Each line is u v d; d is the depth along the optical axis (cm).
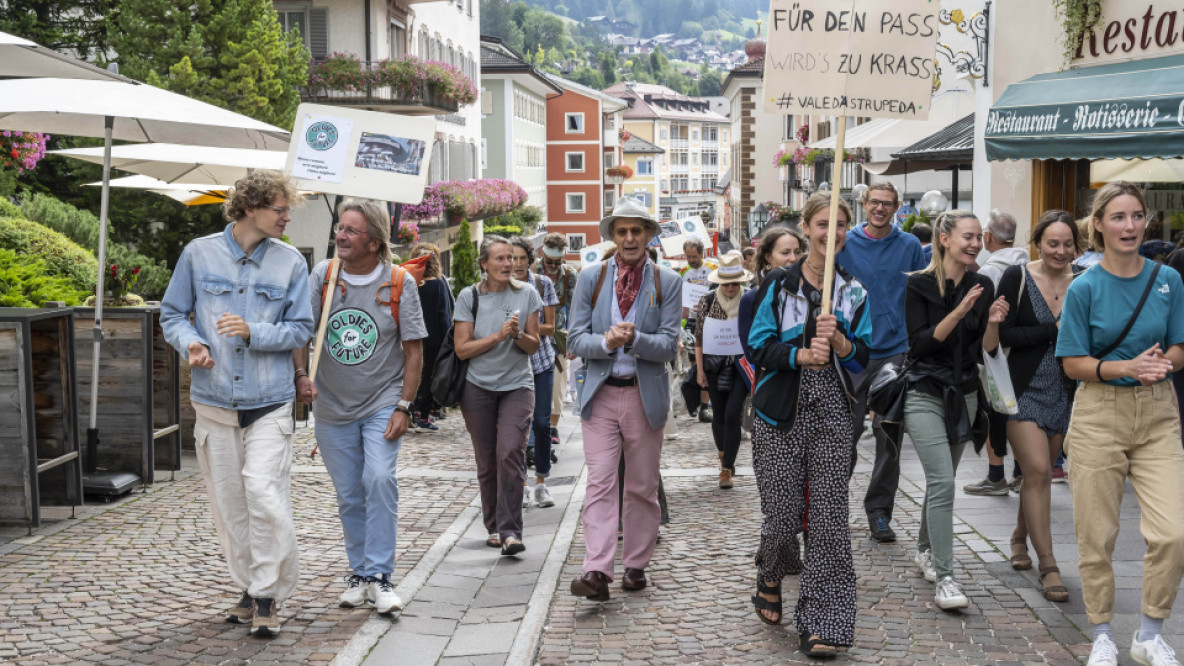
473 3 5000
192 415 1098
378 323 650
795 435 561
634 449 659
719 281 962
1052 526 772
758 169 7688
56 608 616
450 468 1118
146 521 823
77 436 846
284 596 586
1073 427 540
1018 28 1404
